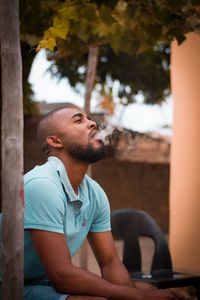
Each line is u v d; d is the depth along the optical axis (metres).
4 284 2.52
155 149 11.55
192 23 4.64
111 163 11.27
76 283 2.96
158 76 11.34
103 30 5.41
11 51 2.48
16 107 2.48
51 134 3.21
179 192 5.38
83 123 3.20
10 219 2.48
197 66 5.26
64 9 4.49
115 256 3.43
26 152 9.88
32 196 3.01
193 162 5.28
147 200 11.62
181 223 5.35
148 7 4.64
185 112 5.36
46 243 2.97
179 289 4.33
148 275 4.30
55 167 3.14
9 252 2.50
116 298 3.00
